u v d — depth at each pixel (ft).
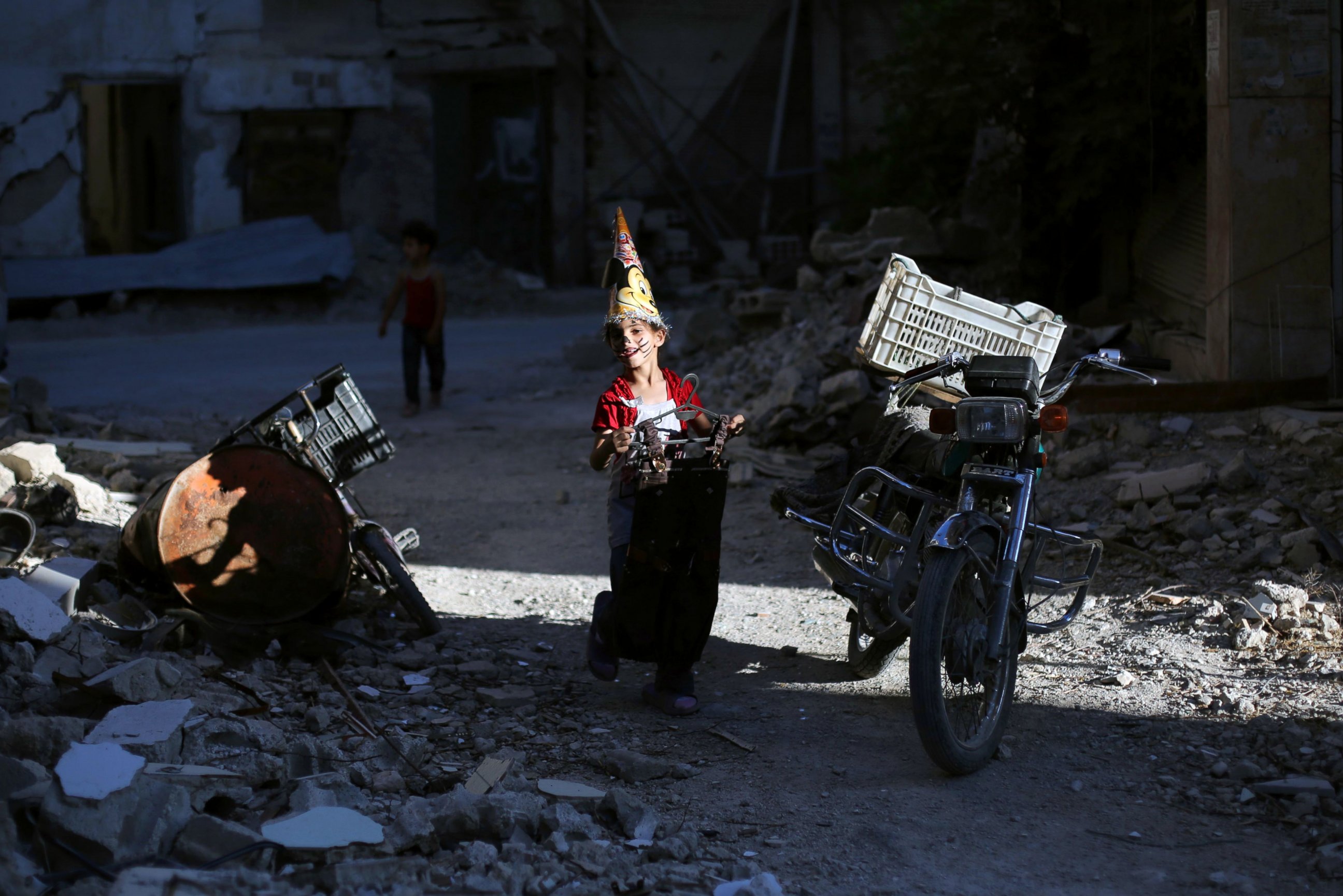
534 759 13.07
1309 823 11.07
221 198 69.72
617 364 46.80
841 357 29.53
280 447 17.47
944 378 15.39
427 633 17.10
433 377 39.11
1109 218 35.86
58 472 21.07
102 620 15.17
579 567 21.89
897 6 80.02
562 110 75.20
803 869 10.56
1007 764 12.82
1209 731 13.26
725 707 14.88
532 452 32.24
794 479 26.61
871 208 60.44
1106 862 10.68
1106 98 33.45
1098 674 15.21
